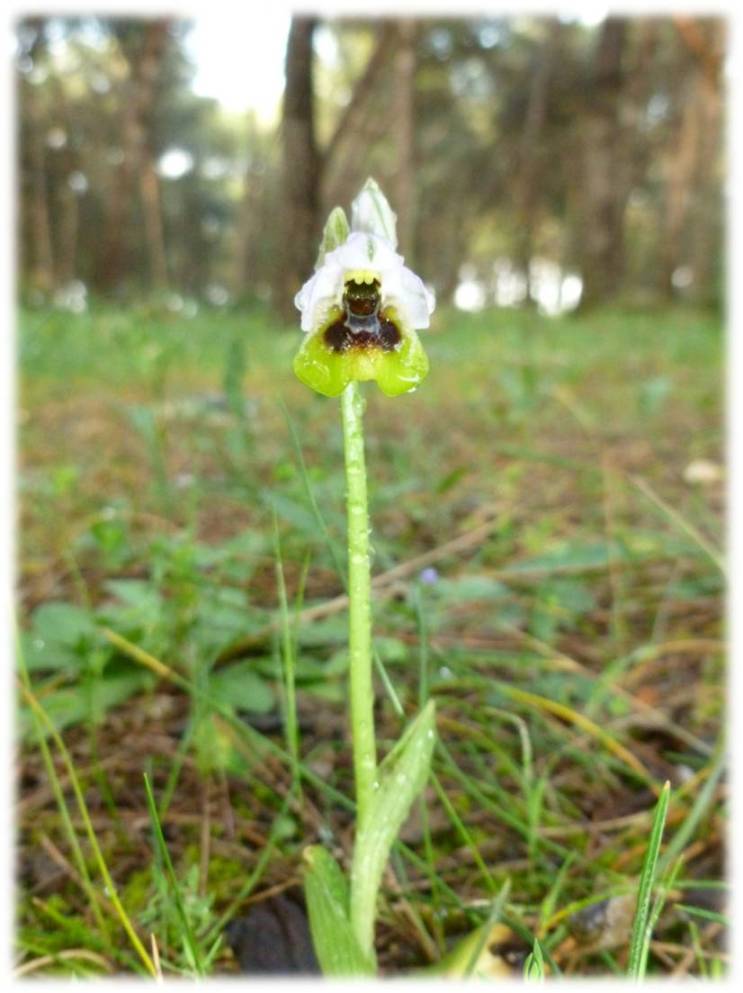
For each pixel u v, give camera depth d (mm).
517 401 306
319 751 134
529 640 169
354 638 85
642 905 73
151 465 281
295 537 184
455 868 115
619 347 670
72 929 101
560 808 127
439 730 142
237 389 193
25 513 240
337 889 87
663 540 201
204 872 111
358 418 84
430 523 224
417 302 84
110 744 138
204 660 140
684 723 148
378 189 89
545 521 206
